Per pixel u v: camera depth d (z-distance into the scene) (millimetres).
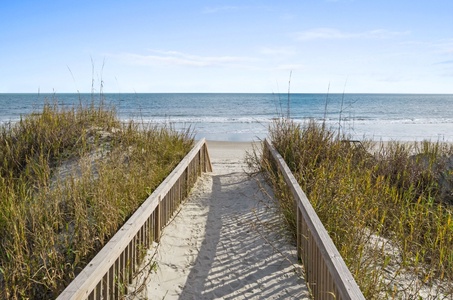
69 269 3223
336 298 2281
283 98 82250
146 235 4051
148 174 5465
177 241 4488
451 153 7371
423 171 6262
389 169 6305
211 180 8039
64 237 3686
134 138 7371
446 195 5762
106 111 8320
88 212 4078
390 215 4789
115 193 4227
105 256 2693
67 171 5961
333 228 3721
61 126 7148
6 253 3395
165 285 3461
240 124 29984
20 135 6926
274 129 7875
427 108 53594
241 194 6582
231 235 4633
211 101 70750
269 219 4953
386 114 42875
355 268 3121
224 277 3604
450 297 3207
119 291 3094
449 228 4262
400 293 3170
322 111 46125
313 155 6102
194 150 7168
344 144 6996
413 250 4059
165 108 50344
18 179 5406
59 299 2078
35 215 3900
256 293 3293
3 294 2875
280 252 3777
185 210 5758
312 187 4609
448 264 3689
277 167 6242
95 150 6656
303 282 3420
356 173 5676
